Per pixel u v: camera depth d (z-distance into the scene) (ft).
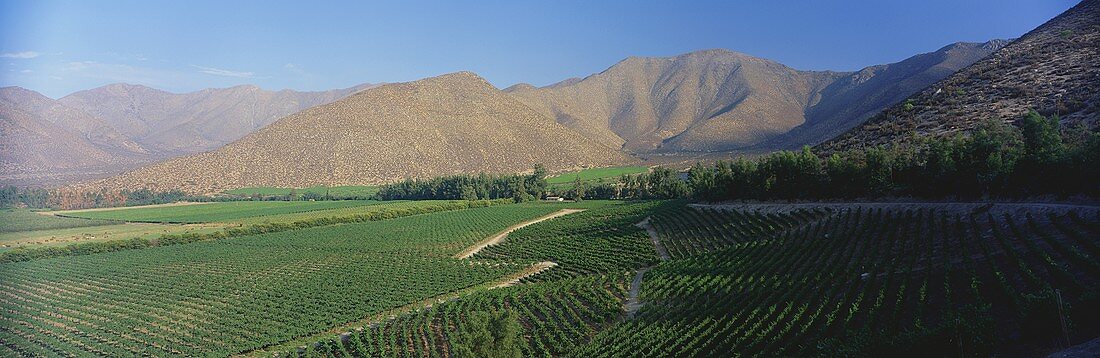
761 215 314.76
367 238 393.91
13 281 281.74
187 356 181.57
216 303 240.12
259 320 215.10
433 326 204.03
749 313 163.22
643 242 320.09
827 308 153.38
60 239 388.78
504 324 142.20
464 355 139.64
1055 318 100.37
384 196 619.67
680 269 235.40
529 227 413.39
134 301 243.60
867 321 134.21
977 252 176.04
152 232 419.74
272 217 480.64
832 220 266.98
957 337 97.30
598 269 271.90
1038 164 219.20
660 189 527.81
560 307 211.20
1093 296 105.09
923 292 146.10
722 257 244.01
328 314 220.43
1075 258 144.56
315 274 290.97
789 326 141.18
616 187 584.81
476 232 410.72
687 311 178.19
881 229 221.66
